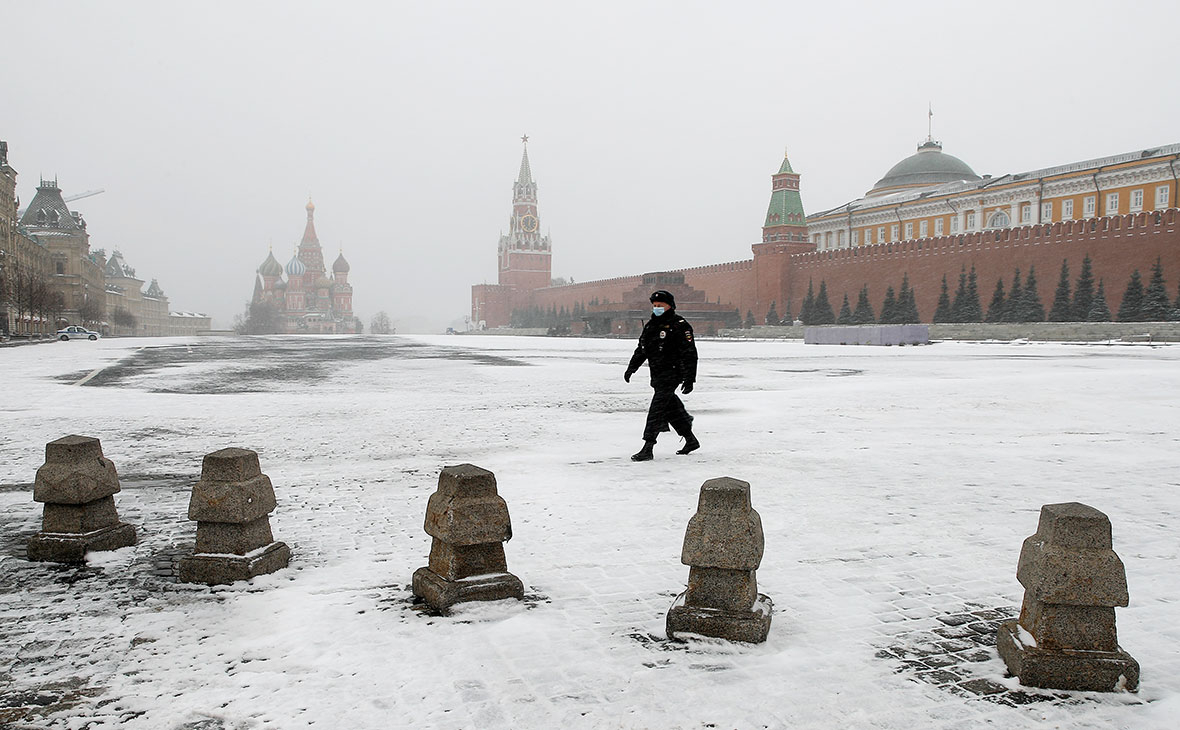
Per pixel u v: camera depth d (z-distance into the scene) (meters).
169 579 4.90
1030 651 3.51
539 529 6.00
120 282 173.25
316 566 5.15
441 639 3.97
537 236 166.25
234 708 3.27
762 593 4.63
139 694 3.40
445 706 3.28
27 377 22.69
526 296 161.75
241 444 10.34
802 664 3.70
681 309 91.69
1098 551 3.51
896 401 15.69
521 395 17.59
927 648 3.89
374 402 15.90
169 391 18.30
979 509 6.68
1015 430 11.60
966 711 3.27
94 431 11.48
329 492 7.38
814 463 8.86
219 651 3.83
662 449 9.94
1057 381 19.73
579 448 10.05
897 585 4.79
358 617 4.26
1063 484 7.71
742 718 3.20
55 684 3.49
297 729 3.10
